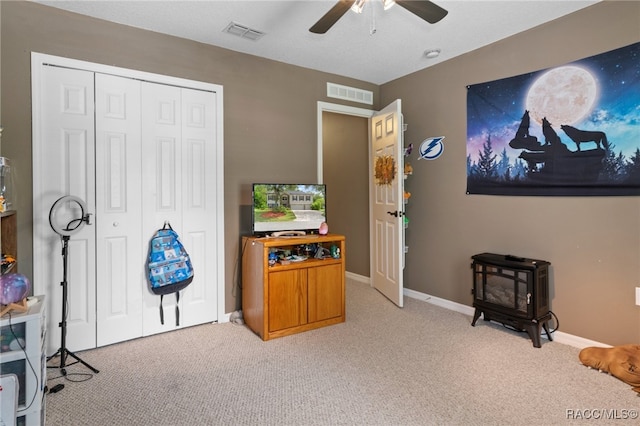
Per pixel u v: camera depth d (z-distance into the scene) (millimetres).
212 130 3057
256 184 2986
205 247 3051
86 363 2283
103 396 1966
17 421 1621
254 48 3119
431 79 3566
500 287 2814
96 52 2559
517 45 2867
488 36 2918
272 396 1960
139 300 2760
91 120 2545
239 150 3199
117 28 2641
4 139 2270
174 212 2896
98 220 2584
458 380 2119
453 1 2395
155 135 2801
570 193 2598
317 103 3662
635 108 2279
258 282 2799
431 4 1783
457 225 3393
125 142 2678
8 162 2246
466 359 2398
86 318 2557
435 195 3582
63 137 2451
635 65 2273
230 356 2459
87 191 2539
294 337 2791
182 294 2953
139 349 2574
